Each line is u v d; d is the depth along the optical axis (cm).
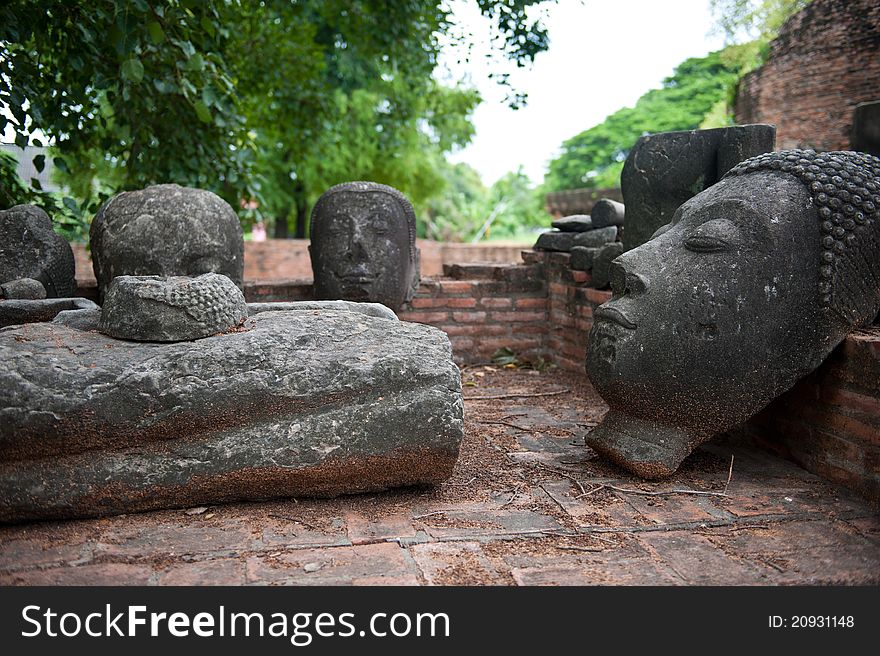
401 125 1214
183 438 299
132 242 446
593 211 629
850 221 325
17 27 500
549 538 286
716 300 329
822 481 350
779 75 924
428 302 647
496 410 492
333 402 308
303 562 262
